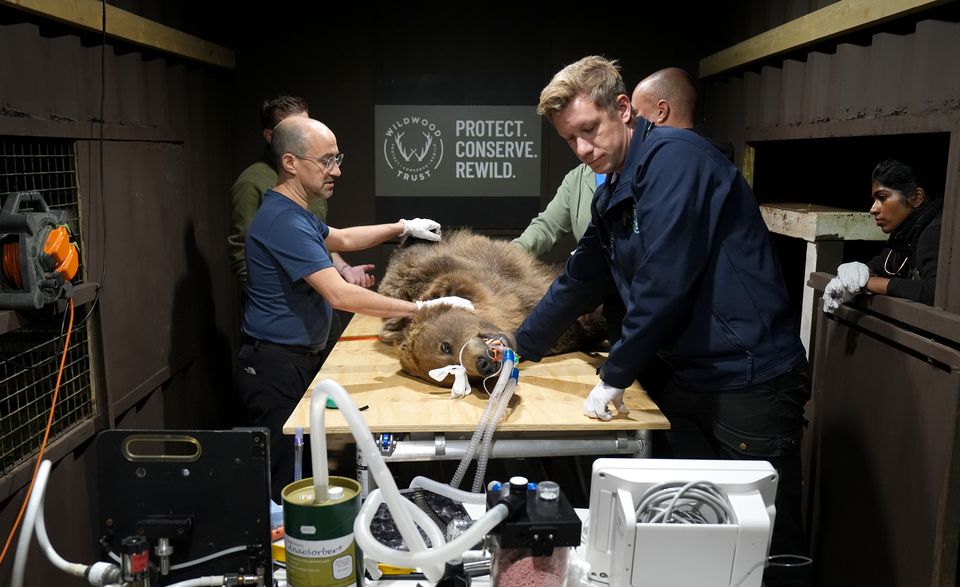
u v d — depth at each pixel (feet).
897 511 6.89
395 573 5.10
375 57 14.98
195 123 13.39
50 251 7.12
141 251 10.88
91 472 9.30
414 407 7.52
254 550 4.62
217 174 14.44
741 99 13.25
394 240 15.55
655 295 6.51
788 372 7.07
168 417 12.13
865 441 7.59
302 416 7.17
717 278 6.91
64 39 8.71
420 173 15.37
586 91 6.64
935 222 7.57
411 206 15.49
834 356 8.46
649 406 7.55
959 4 6.89
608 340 9.87
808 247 10.21
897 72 8.11
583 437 7.34
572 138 6.89
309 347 9.46
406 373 8.75
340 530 4.45
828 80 9.85
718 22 14.16
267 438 4.50
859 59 9.00
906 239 8.46
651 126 6.91
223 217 14.79
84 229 9.18
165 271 11.80
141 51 11.09
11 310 7.02
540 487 4.65
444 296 9.53
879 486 7.25
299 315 9.24
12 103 7.60
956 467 6.01
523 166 15.40
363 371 8.80
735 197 6.88
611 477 4.91
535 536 4.39
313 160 8.89
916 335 6.64
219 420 14.51
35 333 8.20
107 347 9.62
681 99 9.61
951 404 6.02
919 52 7.45
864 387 7.68
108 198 9.82
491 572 4.72
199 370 13.51
